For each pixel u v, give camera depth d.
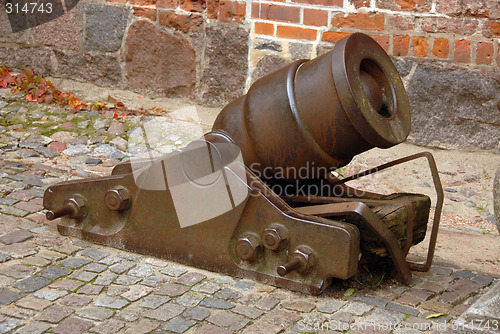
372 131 3.03
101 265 3.34
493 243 4.02
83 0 5.85
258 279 3.21
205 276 3.27
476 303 2.53
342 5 5.13
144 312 2.87
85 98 5.87
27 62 6.18
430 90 5.07
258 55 5.46
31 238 3.61
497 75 4.89
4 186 4.33
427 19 4.97
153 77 5.85
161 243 3.44
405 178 4.87
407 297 3.12
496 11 4.80
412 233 3.32
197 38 5.61
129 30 5.80
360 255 3.20
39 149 5.03
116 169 3.73
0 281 3.07
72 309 2.86
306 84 3.14
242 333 2.72
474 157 5.03
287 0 5.24
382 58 3.33
